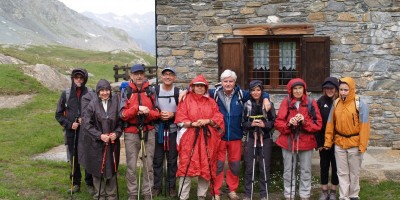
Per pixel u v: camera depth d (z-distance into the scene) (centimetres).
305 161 705
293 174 709
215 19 1054
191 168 686
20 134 1333
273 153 895
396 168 870
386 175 841
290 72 1062
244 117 718
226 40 1046
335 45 1029
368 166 888
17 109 1819
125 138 714
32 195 771
